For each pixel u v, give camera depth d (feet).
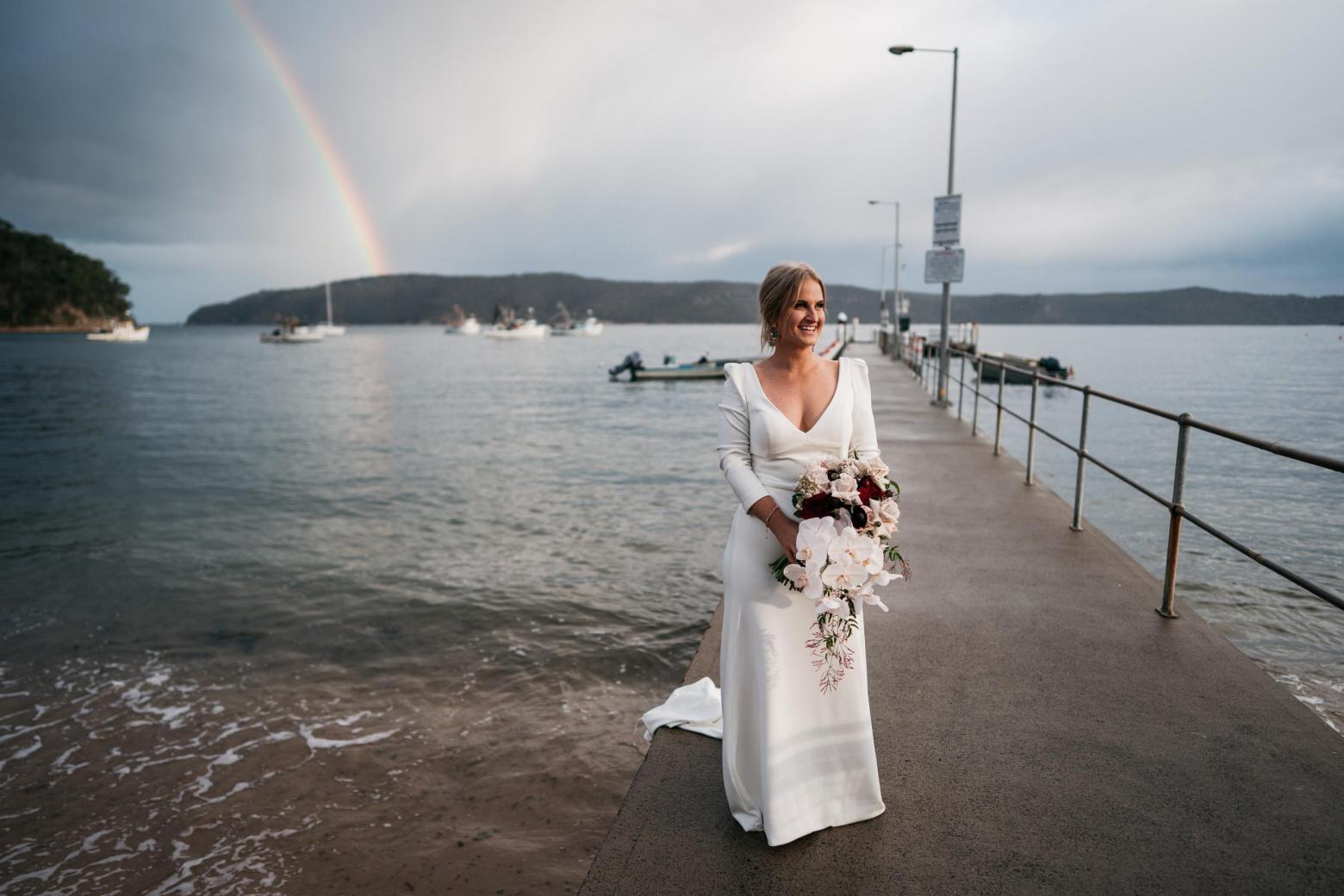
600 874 7.67
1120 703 11.16
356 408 127.75
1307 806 8.66
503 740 20.08
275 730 20.83
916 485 26.91
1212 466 52.11
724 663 8.42
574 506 49.32
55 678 24.30
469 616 29.04
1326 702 18.53
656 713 11.07
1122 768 9.46
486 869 15.06
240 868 15.28
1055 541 19.84
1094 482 47.55
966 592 16.01
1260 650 21.81
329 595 31.86
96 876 15.15
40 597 32.24
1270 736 10.19
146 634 28.02
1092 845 8.03
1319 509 39.73
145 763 19.21
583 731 20.49
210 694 23.11
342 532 43.62
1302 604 25.48
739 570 8.19
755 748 8.33
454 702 22.30
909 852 7.95
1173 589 14.49
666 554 37.32
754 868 7.73
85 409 126.41
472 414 114.93
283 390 168.86
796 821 8.04
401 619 28.89
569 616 28.81
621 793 17.61
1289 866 7.68
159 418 112.57
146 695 23.02
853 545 7.30
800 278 7.98
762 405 8.18
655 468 64.54
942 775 9.38
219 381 201.36
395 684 23.53
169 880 14.99
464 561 36.73
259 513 49.14
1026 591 16.05
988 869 7.68
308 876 14.98
